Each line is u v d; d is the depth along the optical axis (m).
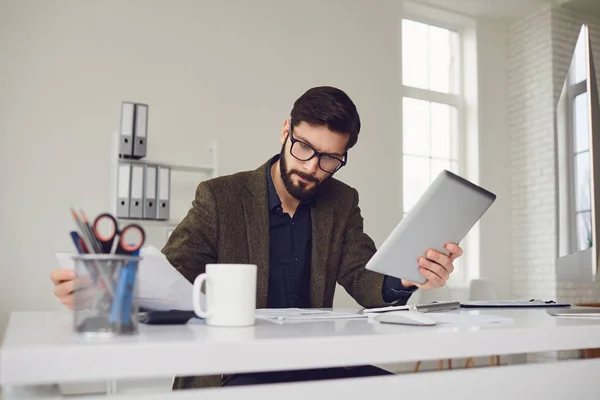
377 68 4.81
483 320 1.07
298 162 1.58
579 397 0.96
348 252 1.73
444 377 0.83
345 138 1.58
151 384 1.98
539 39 5.43
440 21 5.55
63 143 3.50
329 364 0.76
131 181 3.23
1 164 3.33
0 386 0.62
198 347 0.69
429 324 0.96
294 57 4.39
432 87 5.50
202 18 4.02
